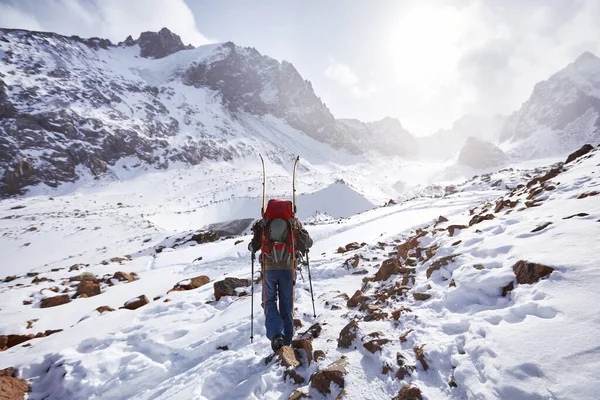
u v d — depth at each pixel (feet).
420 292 14.64
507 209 25.95
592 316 7.83
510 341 8.15
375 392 8.88
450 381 8.33
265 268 13.10
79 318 28.84
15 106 354.74
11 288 41.57
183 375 13.07
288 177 402.52
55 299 34.06
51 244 142.41
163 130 459.73
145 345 17.21
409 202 89.10
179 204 272.31
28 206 247.09
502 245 14.82
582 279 9.39
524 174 108.47
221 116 602.44
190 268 47.09
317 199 216.13
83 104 414.21
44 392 15.16
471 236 18.70
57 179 309.83
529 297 9.93
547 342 7.60
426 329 11.09
